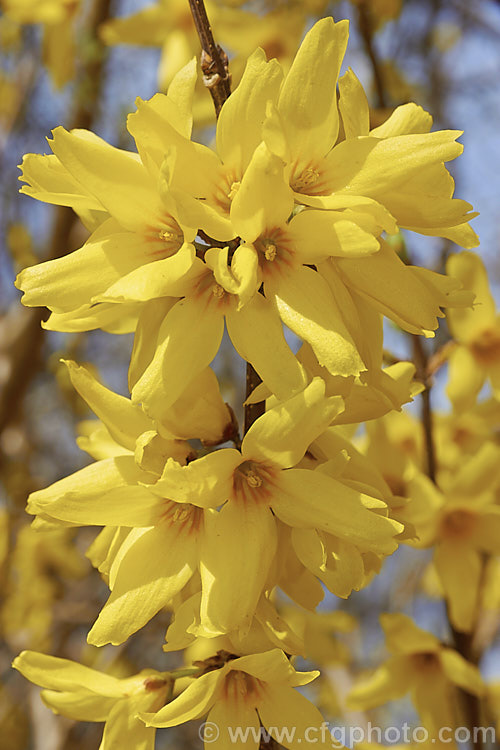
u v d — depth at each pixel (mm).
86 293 187
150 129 182
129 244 189
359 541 182
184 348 182
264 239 187
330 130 188
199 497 184
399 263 186
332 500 184
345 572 187
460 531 270
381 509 191
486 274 275
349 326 186
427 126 197
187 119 186
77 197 191
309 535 186
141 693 207
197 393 193
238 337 183
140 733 205
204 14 197
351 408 194
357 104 191
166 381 180
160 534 190
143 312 190
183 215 179
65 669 210
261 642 193
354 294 191
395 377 212
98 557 204
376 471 198
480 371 274
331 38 186
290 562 197
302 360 192
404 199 189
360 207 182
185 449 193
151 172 185
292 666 187
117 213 187
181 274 182
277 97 185
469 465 264
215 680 189
